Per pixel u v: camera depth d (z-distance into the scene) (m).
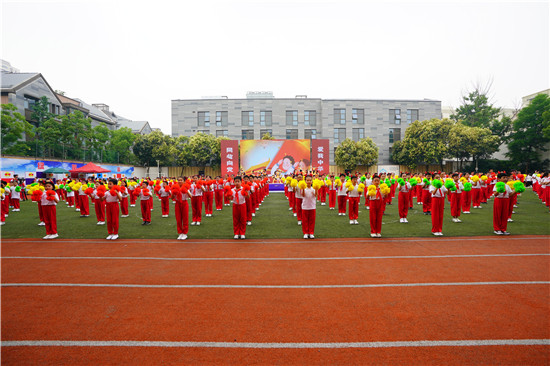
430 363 2.66
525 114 30.80
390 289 4.33
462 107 37.31
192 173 36.81
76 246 7.07
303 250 6.57
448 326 3.28
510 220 9.96
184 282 4.68
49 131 23.48
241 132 37.50
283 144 28.00
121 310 3.73
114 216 7.86
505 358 2.71
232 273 5.08
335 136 37.09
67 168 24.53
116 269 5.32
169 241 7.57
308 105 37.75
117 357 2.78
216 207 14.26
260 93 39.38
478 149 30.64
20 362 2.70
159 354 2.82
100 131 29.78
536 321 3.38
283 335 3.13
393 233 8.21
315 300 3.98
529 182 28.58
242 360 2.72
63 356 2.79
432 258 5.84
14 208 13.99
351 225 9.52
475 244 6.94
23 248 6.89
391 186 14.41
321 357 2.76
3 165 19.14
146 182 10.09
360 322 3.39
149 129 48.72
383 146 37.34
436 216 7.84
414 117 37.72
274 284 4.57
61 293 4.27
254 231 8.75
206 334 3.17
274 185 26.25
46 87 27.08
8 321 3.46
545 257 5.86
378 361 2.69
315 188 7.71
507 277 4.77
